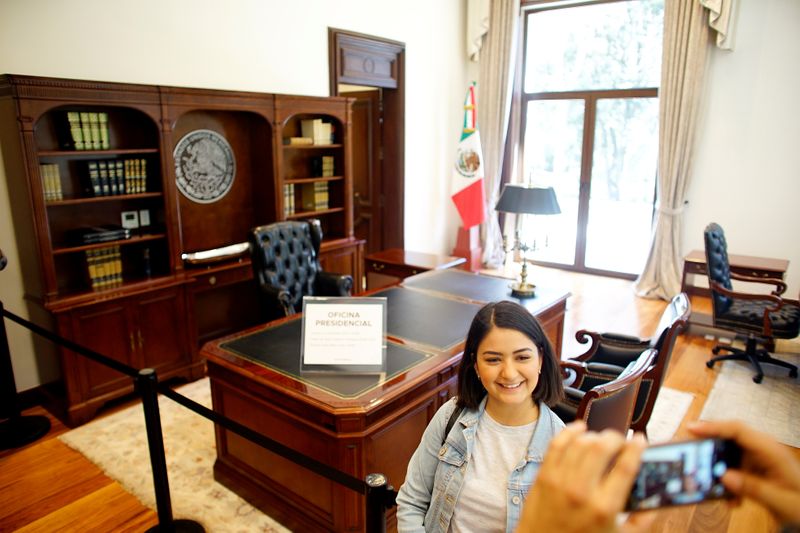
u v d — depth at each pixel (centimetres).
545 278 669
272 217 448
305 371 235
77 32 336
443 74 651
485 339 120
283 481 242
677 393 373
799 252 539
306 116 498
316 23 484
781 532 40
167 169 362
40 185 304
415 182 636
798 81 513
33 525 246
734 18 518
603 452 38
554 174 695
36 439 313
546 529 38
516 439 124
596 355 323
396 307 320
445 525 126
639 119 626
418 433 244
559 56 660
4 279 332
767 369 416
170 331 373
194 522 244
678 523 244
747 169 551
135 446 308
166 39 379
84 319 326
